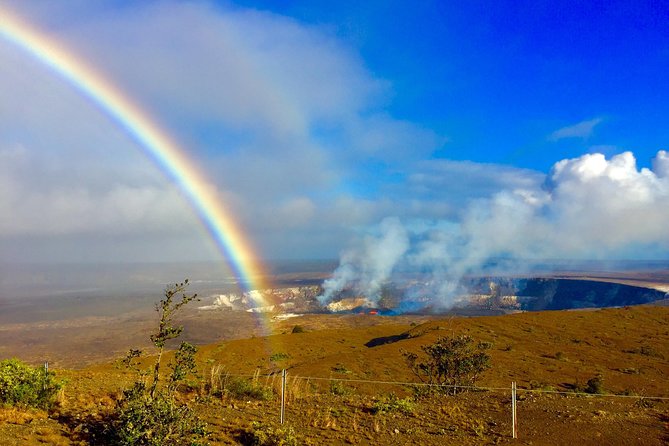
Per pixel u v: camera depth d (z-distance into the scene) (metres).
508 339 51.81
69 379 17.25
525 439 13.18
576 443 12.86
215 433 11.85
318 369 38.28
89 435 10.88
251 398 16.84
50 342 94.12
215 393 16.81
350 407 16.34
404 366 38.62
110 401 14.29
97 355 77.25
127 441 9.65
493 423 14.95
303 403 16.62
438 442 12.80
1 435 10.23
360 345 58.53
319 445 11.93
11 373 12.87
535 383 31.14
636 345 49.22
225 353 50.16
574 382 32.53
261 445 11.40
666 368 38.97
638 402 19.58
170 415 10.27
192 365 11.34
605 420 15.10
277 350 52.22
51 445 10.04
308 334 64.19
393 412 15.77
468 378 25.17
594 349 47.06
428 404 17.56
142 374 12.24
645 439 13.21
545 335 53.91
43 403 12.89
